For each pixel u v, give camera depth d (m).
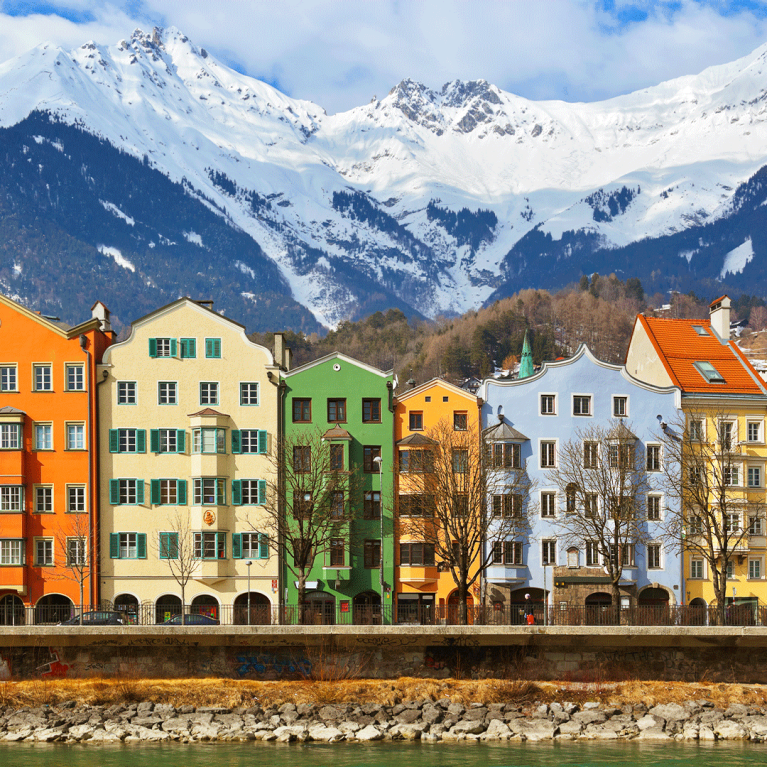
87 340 85.44
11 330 85.69
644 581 87.12
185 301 87.00
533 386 88.88
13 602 83.00
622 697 65.38
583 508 86.25
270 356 86.75
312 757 56.03
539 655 67.06
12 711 62.81
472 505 77.88
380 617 81.19
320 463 83.62
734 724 62.28
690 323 99.94
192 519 84.12
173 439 85.44
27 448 84.25
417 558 84.38
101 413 85.38
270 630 65.75
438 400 87.50
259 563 84.00
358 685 65.19
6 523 82.69
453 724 62.47
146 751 57.53
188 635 65.56
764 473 90.81
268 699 64.19
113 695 64.06
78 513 83.56
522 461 87.75
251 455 85.31
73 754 56.75
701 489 83.25
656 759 55.75
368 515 85.31
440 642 66.69
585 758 55.94
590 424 88.94
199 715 62.66
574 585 85.88
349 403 86.50
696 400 90.88
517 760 55.41
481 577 85.06
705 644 67.69
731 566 89.38
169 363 86.19
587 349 89.81
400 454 86.25
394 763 54.56
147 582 83.19
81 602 79.56
